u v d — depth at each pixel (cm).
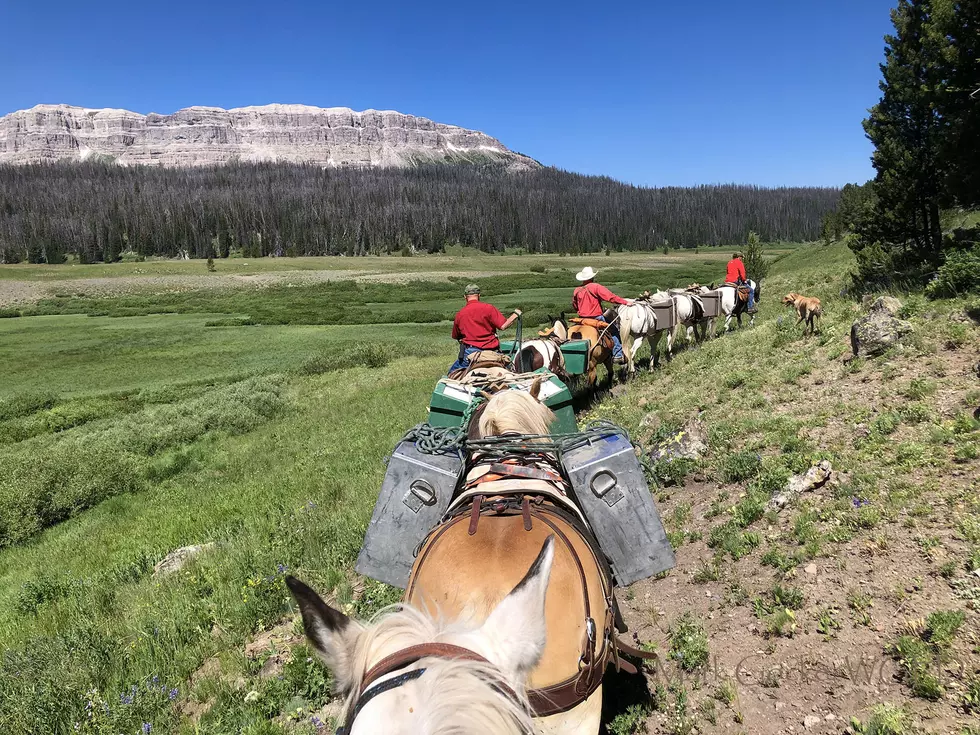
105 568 991
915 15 1988
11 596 966
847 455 618
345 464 1260
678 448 742
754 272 3659
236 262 15950
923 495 516
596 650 243
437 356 2998
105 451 1734
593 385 1294
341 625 195
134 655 598
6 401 2595
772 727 368
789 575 484
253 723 453
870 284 1541
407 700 159
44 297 8794
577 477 318
